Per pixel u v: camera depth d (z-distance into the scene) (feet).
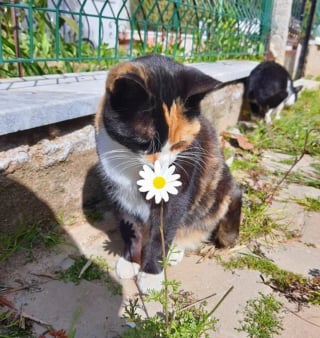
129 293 1.37
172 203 1.39
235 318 1.26
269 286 1.44
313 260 1.63
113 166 1.41
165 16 3.00
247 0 4.01
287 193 2.27
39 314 1.23
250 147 2.91
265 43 4.85
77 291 1.34
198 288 1.40
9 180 1.44
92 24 3.48
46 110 1.43
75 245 1.61
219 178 1.58
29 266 1.44
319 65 7.19
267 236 1.80
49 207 1.66
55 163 1.62
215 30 3.57
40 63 2.35
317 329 1.24
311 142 3.11
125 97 1.25
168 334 1.07
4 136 1.39
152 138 1.28
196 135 1.44
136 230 1.53
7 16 2.20
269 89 3.61
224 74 2.92
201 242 1.73
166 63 1.35
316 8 6.88
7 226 1.49
